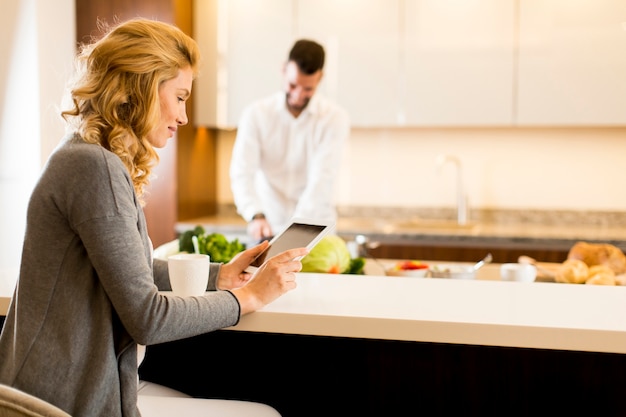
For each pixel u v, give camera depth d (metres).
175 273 1.34
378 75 3.94
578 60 3.74
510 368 1.49
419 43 3.89
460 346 1.51
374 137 4.38
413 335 1.23
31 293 1.15
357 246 2.45
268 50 4.02
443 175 4.31
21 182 3.80
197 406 1.41
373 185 4.41
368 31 3.93
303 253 1.37
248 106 3.87
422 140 4.33
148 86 1.22
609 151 4.11
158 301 1.16
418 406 1.54
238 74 4.06
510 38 3.80
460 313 1.28
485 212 4.27
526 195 4.22
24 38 3.74
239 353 1.63
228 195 4.54
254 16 4.02
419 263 2.08
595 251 2.23
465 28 3.84
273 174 3.63
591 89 3.74
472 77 3.85
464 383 1.51
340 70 3.97
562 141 4.16
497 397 1.50
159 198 3.93
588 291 1.51
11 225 3.82
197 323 1.20
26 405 0.92
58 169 1.13
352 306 1.34
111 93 1.21
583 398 1.47
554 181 4.18
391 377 1.55
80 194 1.12
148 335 1.15
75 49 3.94
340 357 1.57
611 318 1.24
